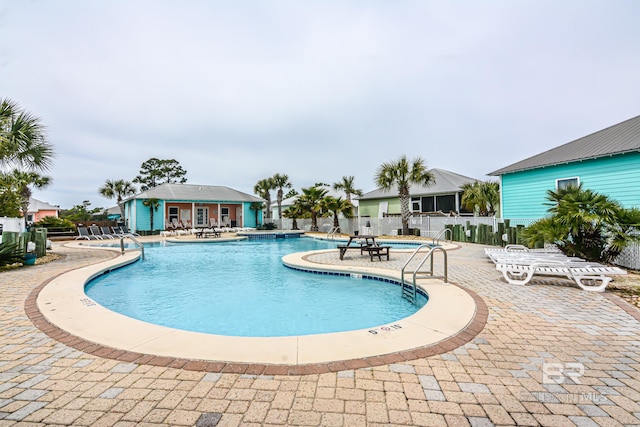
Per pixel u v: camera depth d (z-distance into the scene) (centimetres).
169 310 606
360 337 367
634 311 472
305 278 873
